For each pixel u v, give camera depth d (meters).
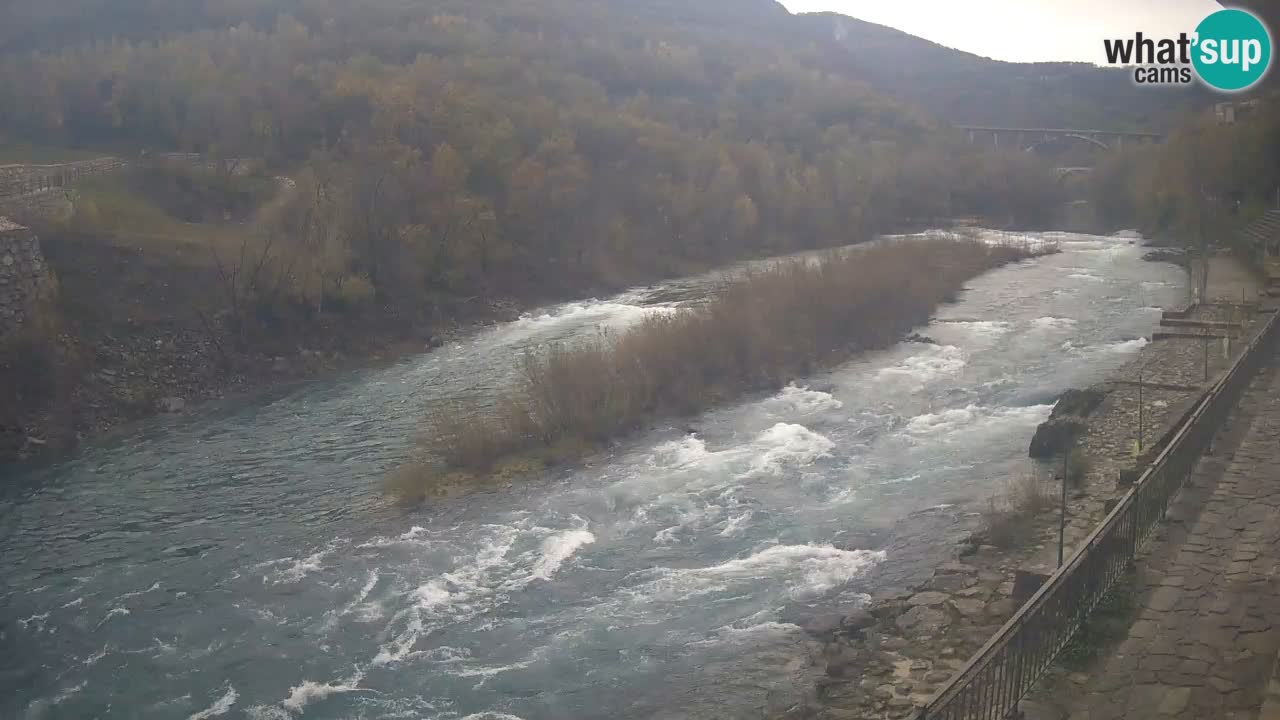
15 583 23.05
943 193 111.12
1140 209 91.38
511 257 63.69
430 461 30.91
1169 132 112.56
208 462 32.12
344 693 17.80
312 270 49.28
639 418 33.12
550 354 35.75
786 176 91.69
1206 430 20.17
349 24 129.88
